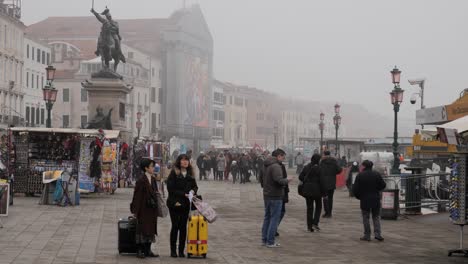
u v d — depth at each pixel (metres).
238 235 19.83
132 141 44.25
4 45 85.81
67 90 117.31
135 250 15.45
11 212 24.30
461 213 16.39
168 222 22.83
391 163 50.03
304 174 21.11
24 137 30.84
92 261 14.41
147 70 132.50
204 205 15.34
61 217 23.06
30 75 98.44
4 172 28.52
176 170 15.38
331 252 16.81
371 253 16.77
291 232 20.95
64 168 29.56
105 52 38.84
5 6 87.00
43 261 14.23
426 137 45.09
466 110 21.89
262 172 18.84
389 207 24.95
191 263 14.56
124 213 24.86
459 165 16.38
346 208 30.27
